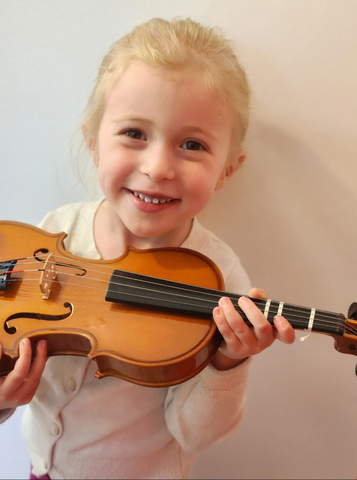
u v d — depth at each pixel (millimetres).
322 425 1260
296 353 1215
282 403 1285
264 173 1062
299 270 1133
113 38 988
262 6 923
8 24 995
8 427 1411
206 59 759
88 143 928
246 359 848
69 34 994
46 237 910
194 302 729
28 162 1139
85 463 1023
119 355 689
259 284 1182
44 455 1031
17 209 1203
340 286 1116
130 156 773
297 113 991
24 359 698
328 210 1056
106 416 980
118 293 749
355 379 1181
